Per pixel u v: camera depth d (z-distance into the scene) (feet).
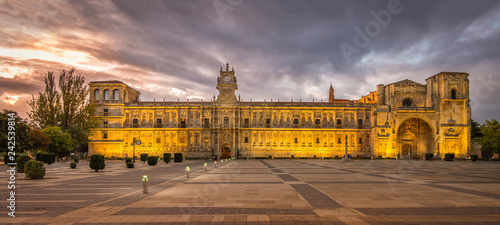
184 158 373.40
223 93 394.11
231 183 101.96
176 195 75.66
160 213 54.95
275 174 139.03
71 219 50.49
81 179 119.14
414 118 395.34
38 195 76.54
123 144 383.04
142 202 65.87
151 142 385.29
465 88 380.17
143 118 388.78
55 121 330.75
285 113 392.47
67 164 246.47
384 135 374.84
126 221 49.19
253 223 48.14
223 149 406.82
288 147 388.57
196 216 52.65
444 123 375.04
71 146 317.22
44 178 122.31
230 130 385.91
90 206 61.31
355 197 72.49
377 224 47.62
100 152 379.35
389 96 389.80
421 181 108.68
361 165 224.12
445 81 377.09
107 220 49.83
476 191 82.69
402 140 396.78
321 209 58.65
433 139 382.01
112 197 72.84
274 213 55.11
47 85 333.62
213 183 102.06
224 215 53.42
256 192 80.59
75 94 341.00
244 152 386.32
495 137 335.06
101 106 384.27
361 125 391.24
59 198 71.46
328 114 392.27
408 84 394.93
